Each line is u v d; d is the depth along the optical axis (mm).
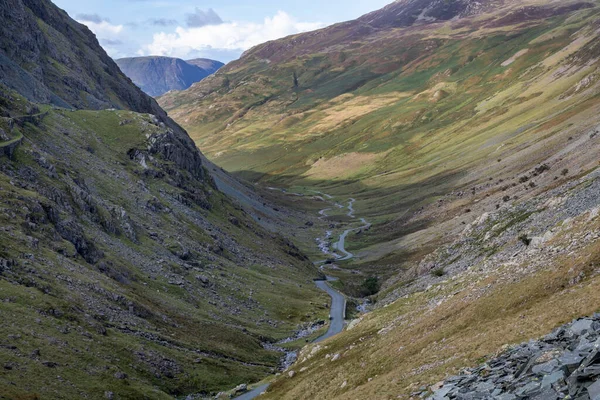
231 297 147500
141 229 155500
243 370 104188
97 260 120688
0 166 125688
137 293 117938
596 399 26750
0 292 84875
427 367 54625
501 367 39812
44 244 107375
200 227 184125
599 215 77500
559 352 35375
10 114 168125
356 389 61625
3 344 73250
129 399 75125
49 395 66125
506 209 152000
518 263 79562
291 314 150250
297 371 89938
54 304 89312
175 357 97125
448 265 141625
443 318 72750
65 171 148750
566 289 58156
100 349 85000
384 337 81938
